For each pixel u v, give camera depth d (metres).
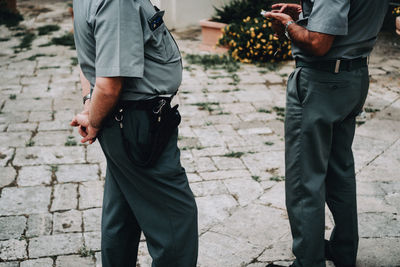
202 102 4.97
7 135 4.07
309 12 1.90
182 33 8.20
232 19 7.20
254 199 3.10
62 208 2.98
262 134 4.20
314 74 1.89
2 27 8.46
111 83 1.53
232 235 2.66
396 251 2.46
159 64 1.67
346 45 1.83
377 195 3.05
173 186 1.76
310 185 2.01
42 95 5.12
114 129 1.67
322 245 2.09
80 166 3.55
